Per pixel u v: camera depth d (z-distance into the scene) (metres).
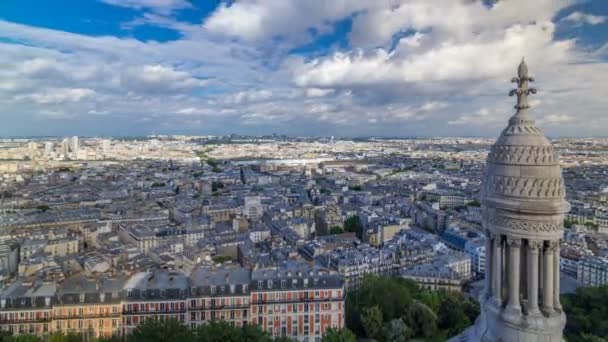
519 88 82.50
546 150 77.88
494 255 82.44
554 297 78.12
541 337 74.94
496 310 80.25
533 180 76.69
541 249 77.88
